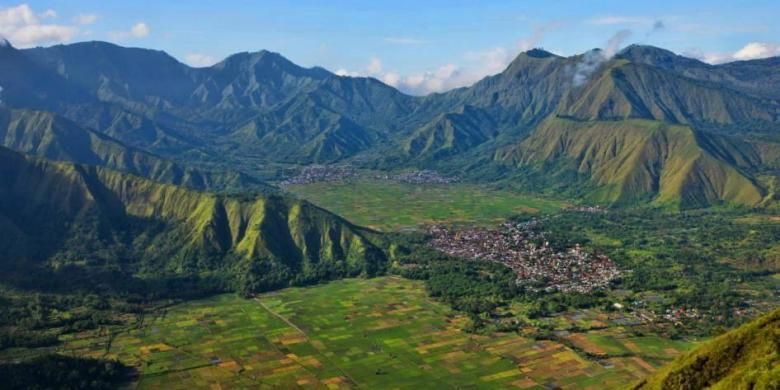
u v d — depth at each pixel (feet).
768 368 445.78
